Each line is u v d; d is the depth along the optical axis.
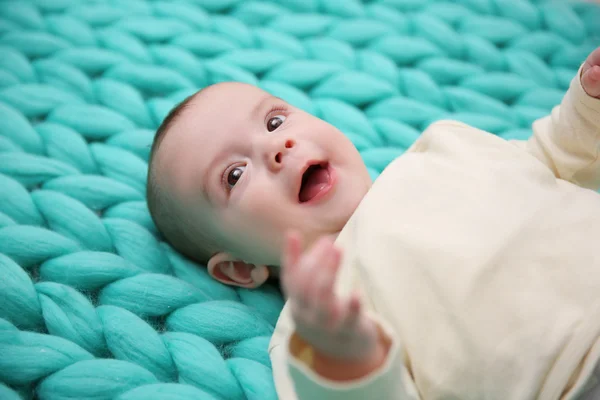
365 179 0.95
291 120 0.97
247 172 0.92
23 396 0.86
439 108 1.26
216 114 0.97
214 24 1.37
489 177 0.88
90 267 0.96
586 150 0.94
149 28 1.34
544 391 0.71
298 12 1.42
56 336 0.89
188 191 0.96
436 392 0.73
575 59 1.34
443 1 1.44
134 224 1.04
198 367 0.88
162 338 0.92
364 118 1.22
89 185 1.07
